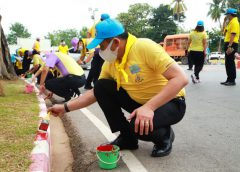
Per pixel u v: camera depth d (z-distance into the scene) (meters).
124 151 3.61
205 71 14.14
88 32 8.58
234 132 4.34
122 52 3.18
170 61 3.02
